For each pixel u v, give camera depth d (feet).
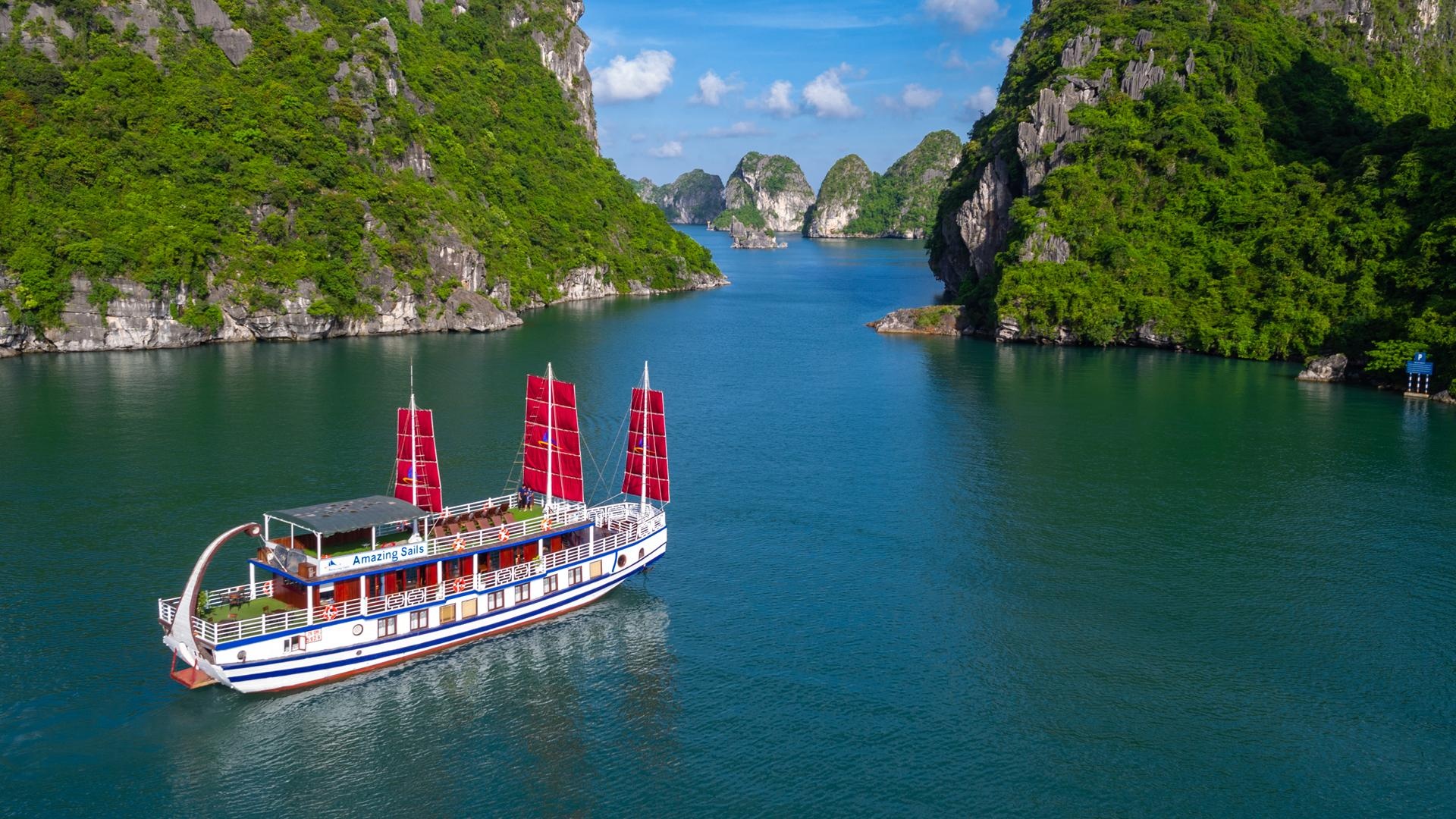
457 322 588.09
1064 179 588.91
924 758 157.69
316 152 563.07
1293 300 505.25
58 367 434.71
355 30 650.43
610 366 468.34
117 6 556.92
